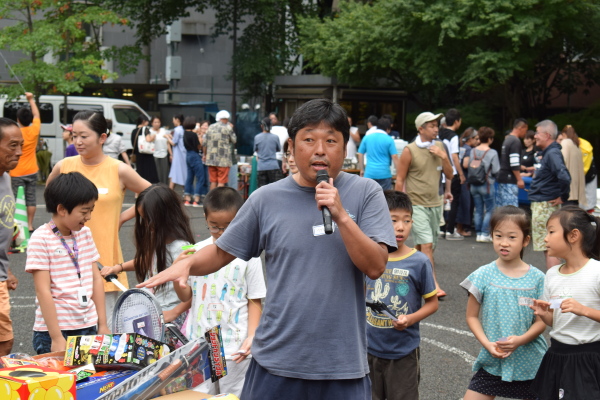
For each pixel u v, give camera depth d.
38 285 4.02
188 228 4.30
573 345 3.88
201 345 3.13
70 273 4.11
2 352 4.44
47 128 21.48
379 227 2.82
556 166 8.44
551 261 6.93
